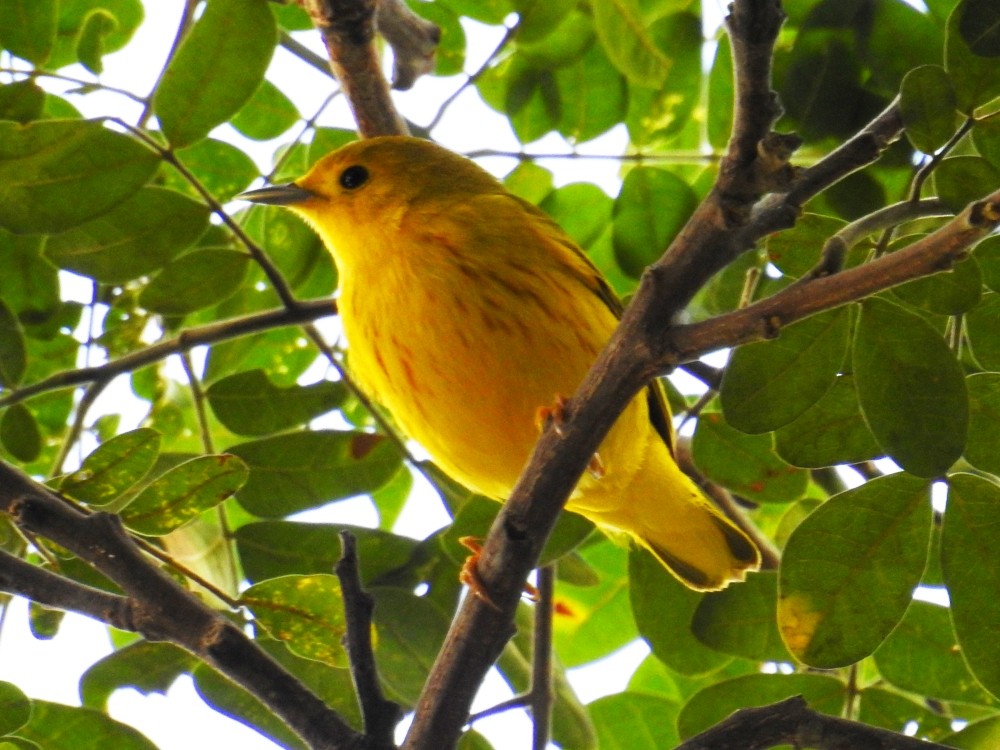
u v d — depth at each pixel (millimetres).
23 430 10492
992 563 7320
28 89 9867
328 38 10633
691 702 9406
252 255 10492
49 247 10062
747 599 10133
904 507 7516
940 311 7574
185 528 9719
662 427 10656
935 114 7422
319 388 11023
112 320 11734
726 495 11664
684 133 12617
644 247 11664
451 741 7473
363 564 10078
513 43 11938
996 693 7242
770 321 6734
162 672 9250
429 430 10203
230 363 12227
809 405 7746
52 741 8336
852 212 10398
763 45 6098
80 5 11688
